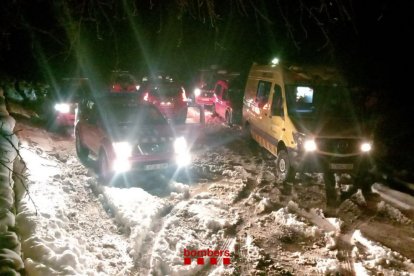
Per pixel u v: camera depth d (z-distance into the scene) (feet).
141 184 27.84
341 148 26.40
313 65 32.76
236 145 39.65
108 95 32.58
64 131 43.39
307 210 24.31
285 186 28.27
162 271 17.24
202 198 25.61
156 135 27.63
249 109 37.09
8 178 21.77
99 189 26.02
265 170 31.73
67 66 63.46
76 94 45.91
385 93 42.45
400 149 35.91
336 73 32.14
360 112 29.66
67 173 28.12
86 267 16.22
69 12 29.14
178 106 48.49
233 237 20.56
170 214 22.97
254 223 22.29
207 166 32.35
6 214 18.06
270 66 33.73
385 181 29.25
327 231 21.62
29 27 30.60
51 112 45.32
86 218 21.79
